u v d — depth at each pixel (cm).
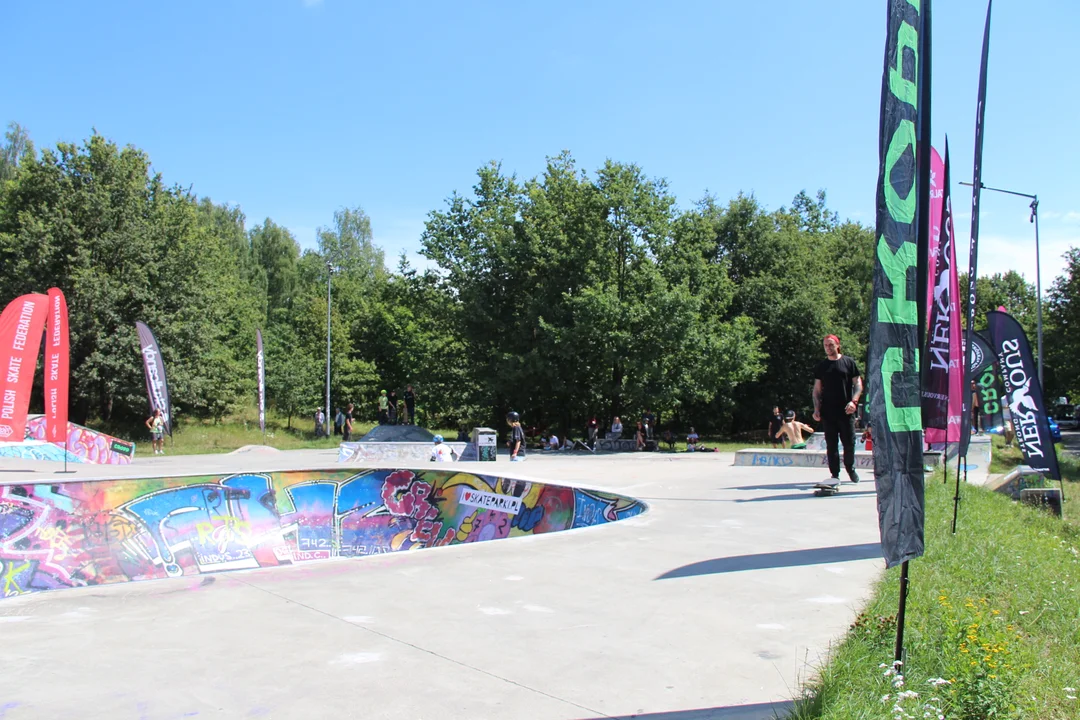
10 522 1027
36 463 1703
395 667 355
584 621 431
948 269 1023
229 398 4000
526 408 3472
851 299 4706
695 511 840
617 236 3212
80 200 3391
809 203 6356
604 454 2517
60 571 1045
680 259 3238
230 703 311
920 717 296
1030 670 384
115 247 3459
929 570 556
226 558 1183
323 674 346
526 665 359
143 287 3500
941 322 1027
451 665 359
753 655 372
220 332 3903
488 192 3519
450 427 4847
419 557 605
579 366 3216
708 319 3394
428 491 1352
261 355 3369
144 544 1136
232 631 410
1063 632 479
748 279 4297
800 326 4128
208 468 1489
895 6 359
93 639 394
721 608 456
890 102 356
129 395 3347
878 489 344
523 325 3206
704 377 3133
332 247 7675
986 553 643
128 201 3544
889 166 355
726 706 309
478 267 3403
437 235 3500
